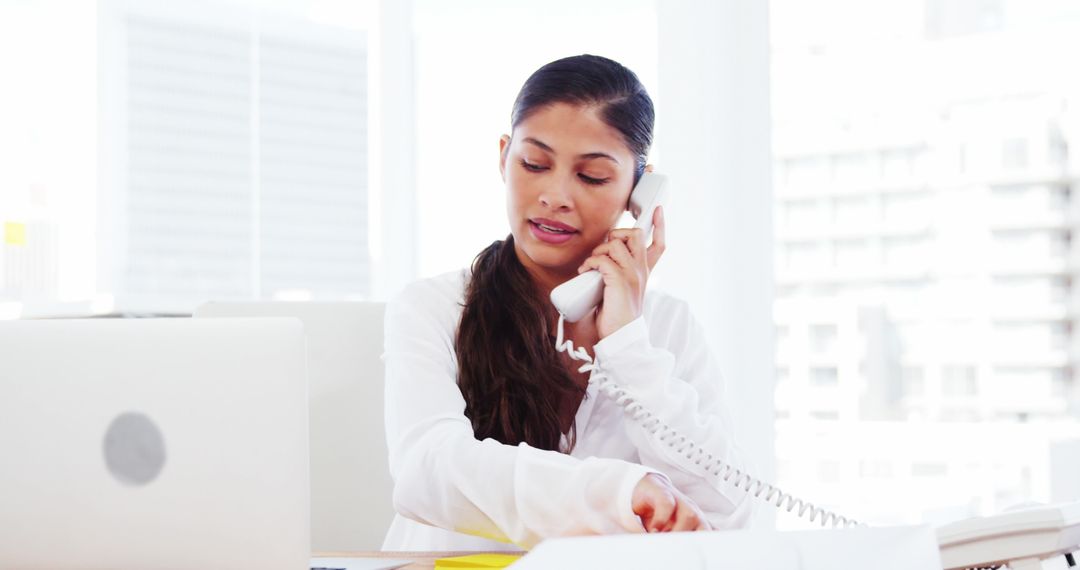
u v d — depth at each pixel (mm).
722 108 2686
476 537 1594
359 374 1866
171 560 1104
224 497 1082
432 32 3172
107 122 3328
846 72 2645
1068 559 1021
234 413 1079
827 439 2713
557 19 2967
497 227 3088
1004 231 2525
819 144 2674
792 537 754
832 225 2670
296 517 1081
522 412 1604
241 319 1099
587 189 1650
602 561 709
